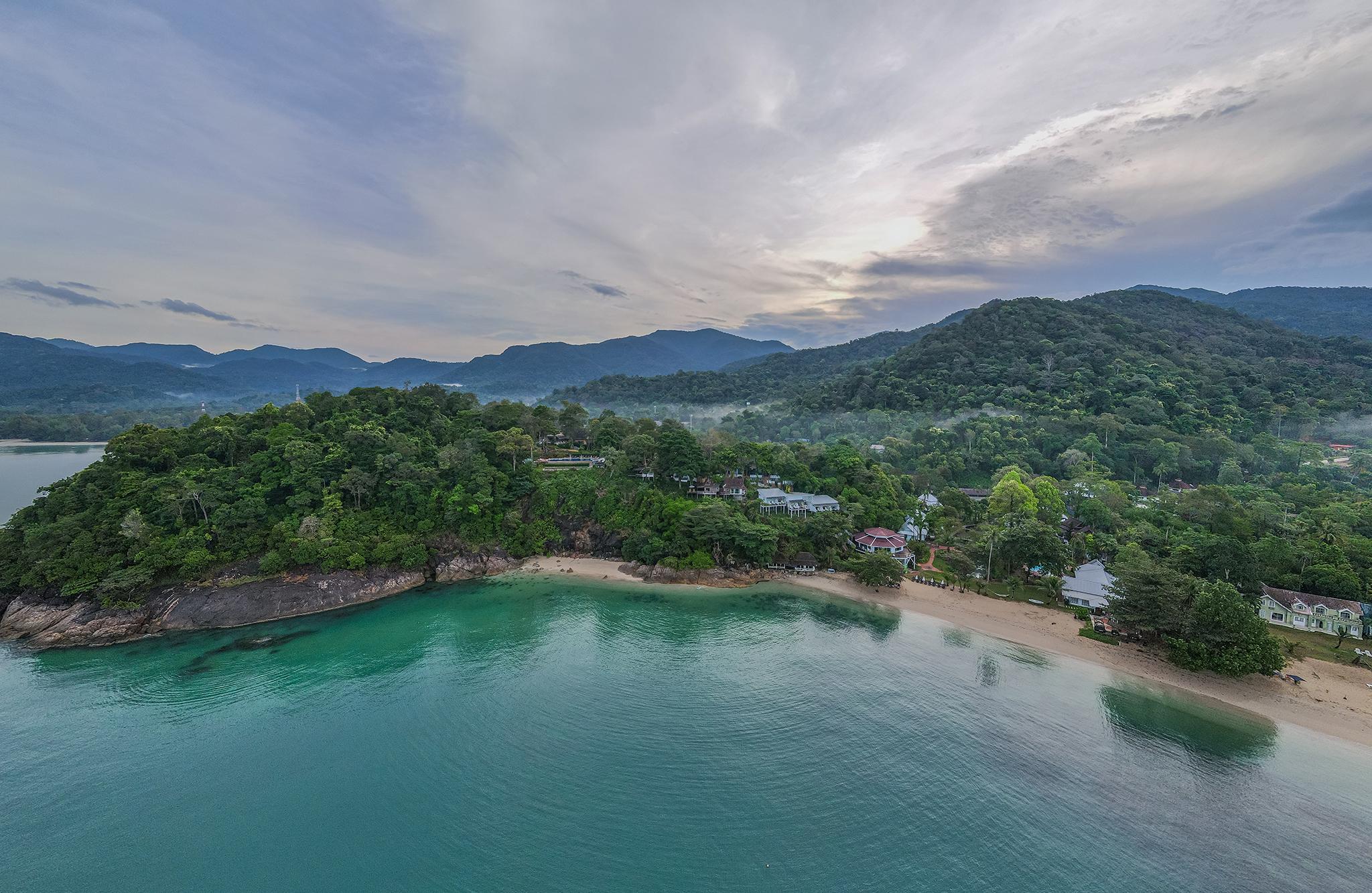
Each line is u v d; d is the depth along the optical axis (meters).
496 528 98.56
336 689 57.88
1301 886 36.38
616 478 107.12
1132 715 54.47
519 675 60.56
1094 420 160.62
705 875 36.50
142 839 39.53
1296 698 57.59
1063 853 38.56
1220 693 58.66
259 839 39.41
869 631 72.81
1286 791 44.78
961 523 114.25
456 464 101.44
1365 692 58.50
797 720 52.75
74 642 67.88
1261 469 142.12
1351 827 41.16
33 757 47.94
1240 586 76.56
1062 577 86.44
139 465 87.44
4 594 73.38
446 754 47.88
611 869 36.88
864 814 41.62
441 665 62.69
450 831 39.97
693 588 88.56
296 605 76.94
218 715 53.53
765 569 95.31
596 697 56.31
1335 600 72.69
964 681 60.31
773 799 42.97
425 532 93.75
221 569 77.56
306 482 89.81
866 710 54.59
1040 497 116.00
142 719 52.84
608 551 100.50
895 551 98.44
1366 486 126.06
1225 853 38.81
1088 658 66.06
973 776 45.88
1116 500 117.50
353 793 43.53
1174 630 64.75
